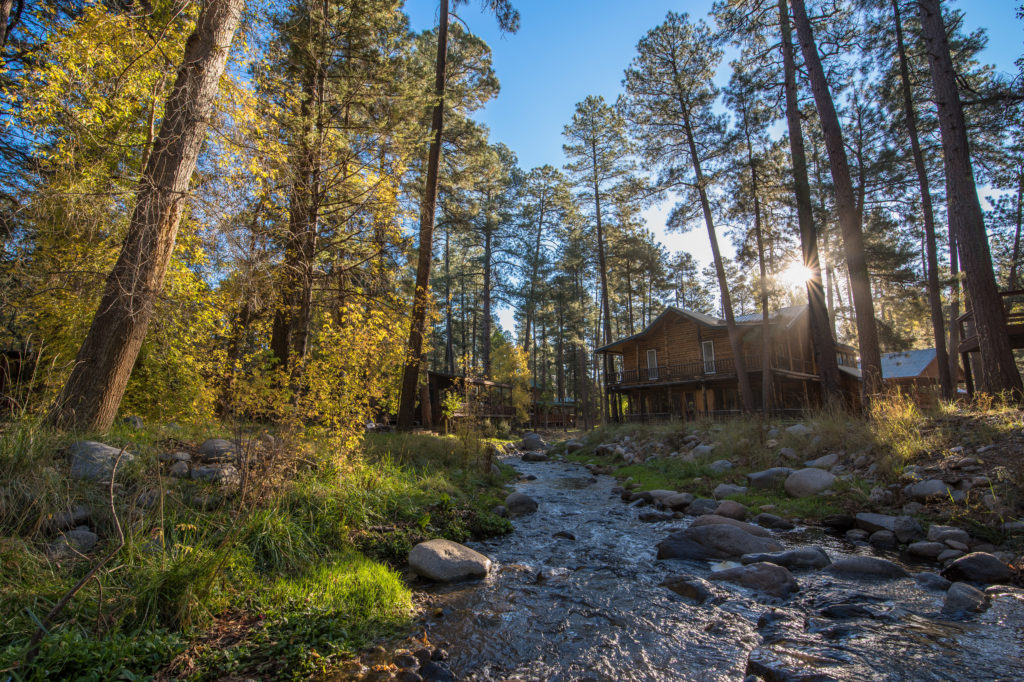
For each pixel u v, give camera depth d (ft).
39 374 19.98
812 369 96.68
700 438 49.85
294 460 20.16
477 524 24.32
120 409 27.86
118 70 23.49
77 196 19.72
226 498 17.53
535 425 128.57
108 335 20.25
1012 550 17.34
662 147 70.44
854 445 32.01
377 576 15.60
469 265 147.54
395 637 12.85
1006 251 98.07
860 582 16.46
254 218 25.02
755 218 65.87
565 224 126.21
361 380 23.53
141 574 12.14
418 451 37.47
